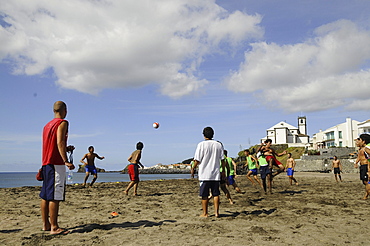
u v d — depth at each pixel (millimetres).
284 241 4500
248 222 5926
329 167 51375
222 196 10742
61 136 4871
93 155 15492
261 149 11758
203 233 5012
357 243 4398
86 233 5047
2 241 4535
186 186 17000
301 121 118000
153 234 4961
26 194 12359
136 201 9539
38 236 4785
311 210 7336
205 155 6492
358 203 8641
